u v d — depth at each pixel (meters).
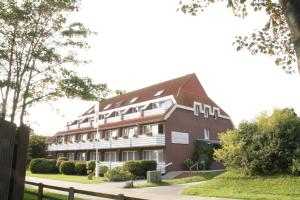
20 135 8.44
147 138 33.12
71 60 13.99
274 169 18.73
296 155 18.31
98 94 13.35
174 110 33.81
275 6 6.73
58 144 49.88
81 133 47.53
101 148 39.47
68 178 30.14
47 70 13.52
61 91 13.44
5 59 12.63
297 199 13.89
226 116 40.69
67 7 13.32
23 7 12.74
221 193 16.64
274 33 7.18
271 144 19.19
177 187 21.27
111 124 40.38
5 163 7.74
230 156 20.59
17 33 12.77
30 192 14.89
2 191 7.59
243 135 20.91
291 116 19.94
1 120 7.46
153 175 24.25
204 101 38.34
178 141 33.50
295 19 3.23
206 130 37.47
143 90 43.25
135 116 37.16
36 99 13.68
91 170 31.77
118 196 8.15
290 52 7.21
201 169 33.00
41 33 13.12
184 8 8.00
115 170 27.62
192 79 39.38
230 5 7.27
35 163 39.38
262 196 15.04
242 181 18.81
